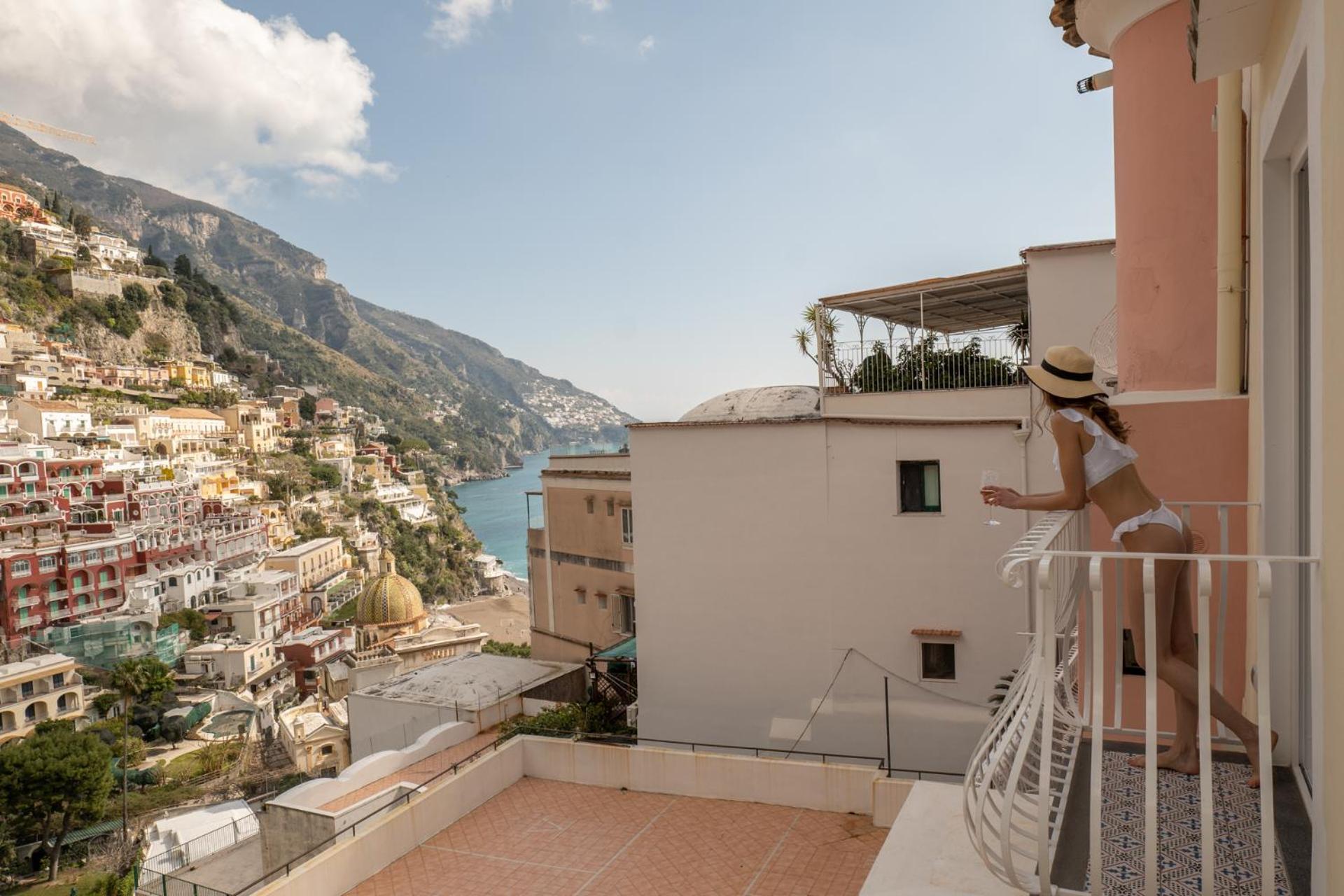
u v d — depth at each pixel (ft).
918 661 47.16
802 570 49.19
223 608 326.24
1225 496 20.36
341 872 27.94
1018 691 11.14
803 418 48.78
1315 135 8.53
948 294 59.88
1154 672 8.87
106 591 315.17
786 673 49.67
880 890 11.23
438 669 89.71
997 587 45.60
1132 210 26.53
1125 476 11.19
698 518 51.24
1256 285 15.46
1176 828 10.69
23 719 219.20
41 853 157.38
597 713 66.39
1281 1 10.96
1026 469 44.98
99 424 475.31
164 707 240.73
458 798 33.50
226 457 563.07
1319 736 8.41
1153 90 25.80
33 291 617.62
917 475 47.42
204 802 180.34
